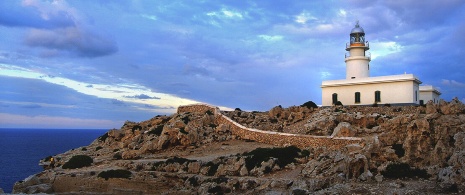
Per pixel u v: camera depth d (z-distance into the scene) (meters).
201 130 69.06
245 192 43.84
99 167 58.59
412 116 48.31
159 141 65.12
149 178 51.56
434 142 43.41
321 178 42.19
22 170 108.38
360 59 81.94
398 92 69.75
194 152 62.16
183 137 64.62
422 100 77.38
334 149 50.34
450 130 44.25
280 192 40.22
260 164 49.25
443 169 38.25
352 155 43.53
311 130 61.03
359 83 73.81
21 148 183.12
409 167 41.25
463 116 47.19
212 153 59.97
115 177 52.44
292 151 52.09
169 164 53.97
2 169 109.00
